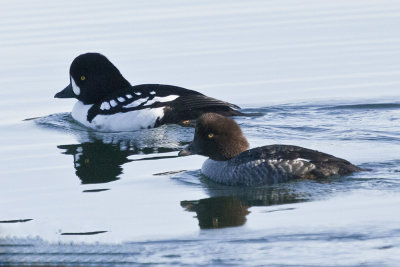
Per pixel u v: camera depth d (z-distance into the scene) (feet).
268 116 57.67
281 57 71.72
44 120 59.72
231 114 56.39
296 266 31.17
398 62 69.51
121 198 42.09
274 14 85.87
